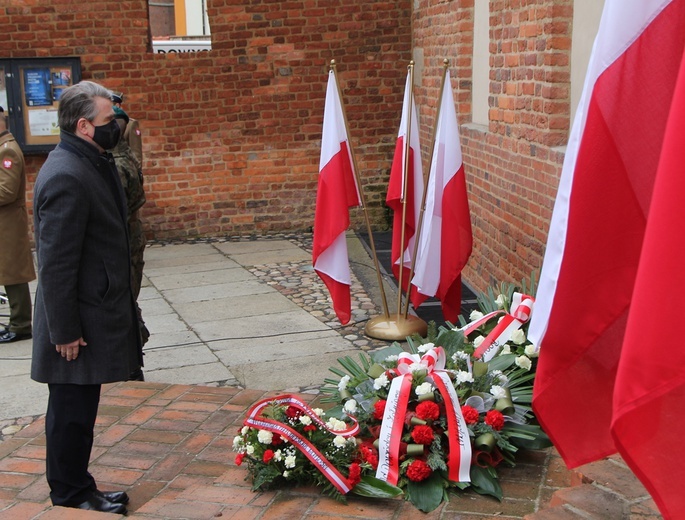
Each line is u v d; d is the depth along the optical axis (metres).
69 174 3.12
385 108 9.81
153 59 9.54
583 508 2.58
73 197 3.12
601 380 2.10
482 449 3.25
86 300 3.24
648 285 1.56
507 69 5.89
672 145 1.53
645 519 2.49
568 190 2.00
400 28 9.65
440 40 8.03
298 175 9.95
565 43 4.95
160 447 3.97
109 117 3.26
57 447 3.29
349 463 3.26
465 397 3.50
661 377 1.57
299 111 9.80
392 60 9.72
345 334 6.09
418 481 3.16
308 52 9.65
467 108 7.39
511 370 3.85
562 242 2.02
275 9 9.53
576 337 2.03
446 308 5.79
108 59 9.48
